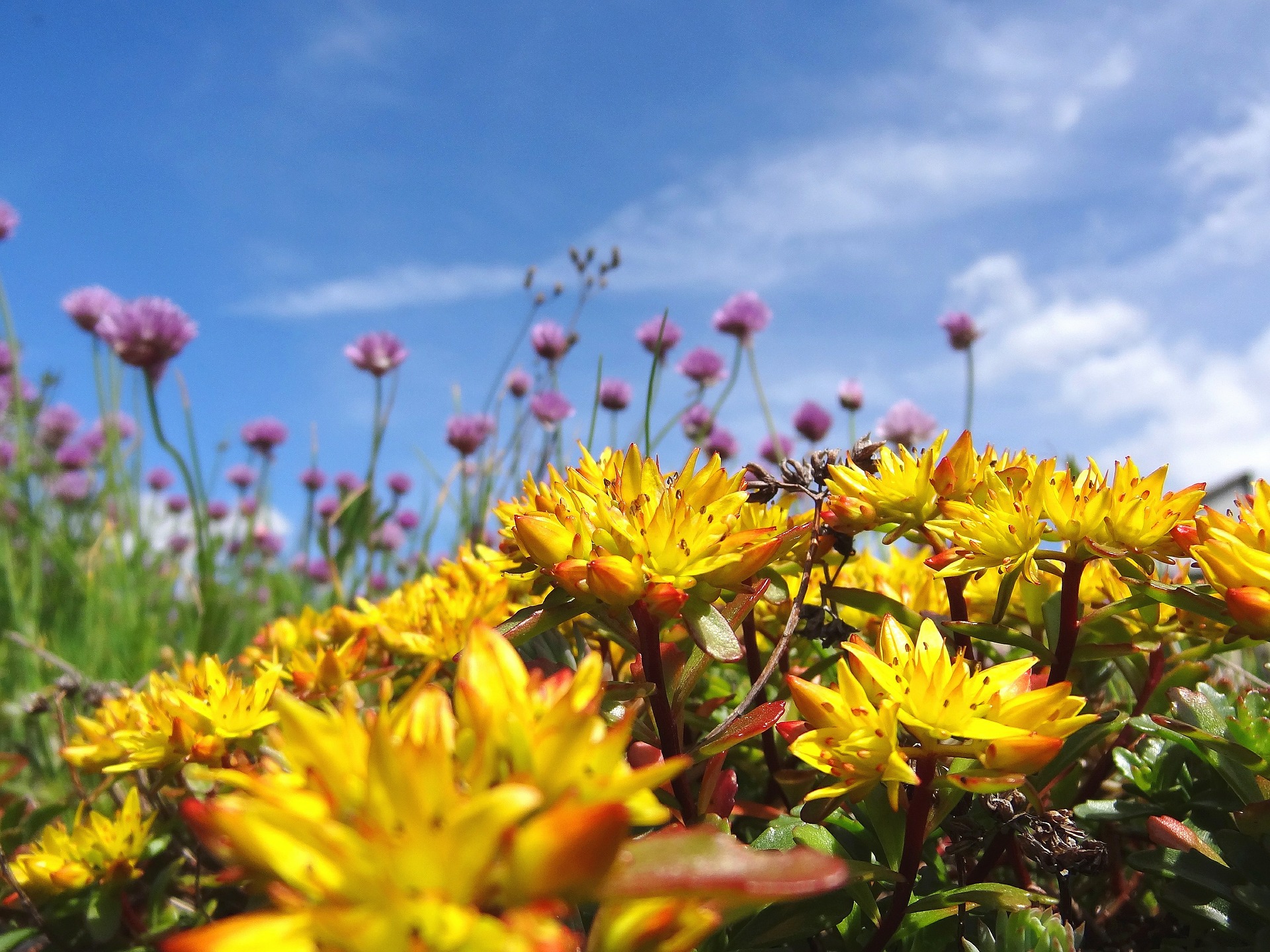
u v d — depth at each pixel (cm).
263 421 66
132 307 33
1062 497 15
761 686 15
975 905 14
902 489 17
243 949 6
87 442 73
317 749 7
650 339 44
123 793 25
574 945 7
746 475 17
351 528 51
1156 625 18
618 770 8
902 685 12
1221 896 13
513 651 9
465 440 45
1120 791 19
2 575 50
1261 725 13
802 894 7
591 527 14
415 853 6
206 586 36
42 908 19
